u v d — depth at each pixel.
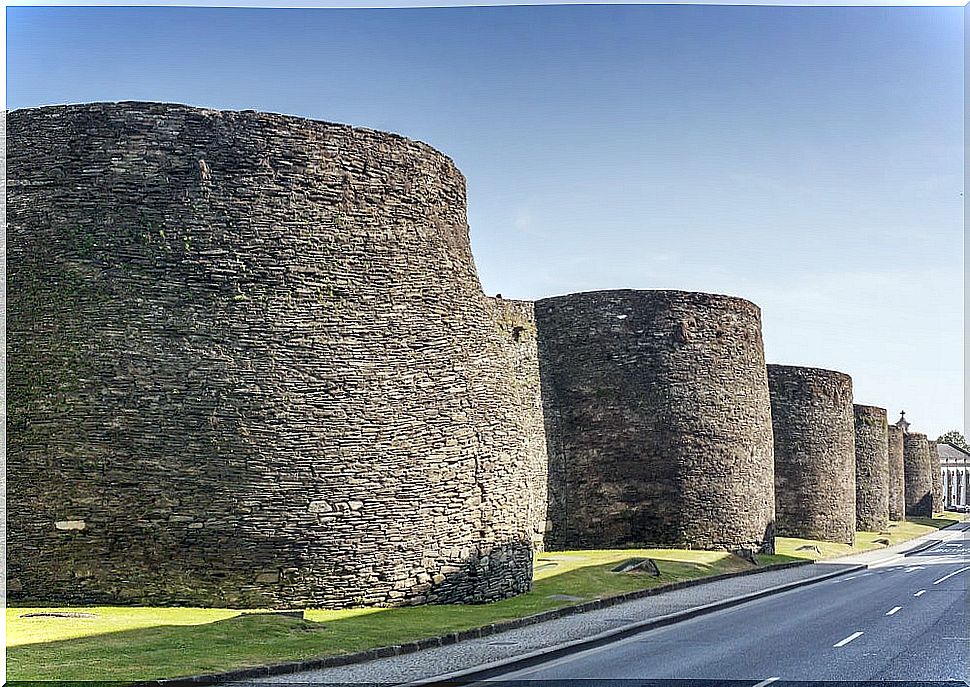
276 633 15.15
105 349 17.19
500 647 15.60
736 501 33.81
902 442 71.69
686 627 19.09
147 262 17.44
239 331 17.59
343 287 18.41
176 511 16.98
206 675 12.32
